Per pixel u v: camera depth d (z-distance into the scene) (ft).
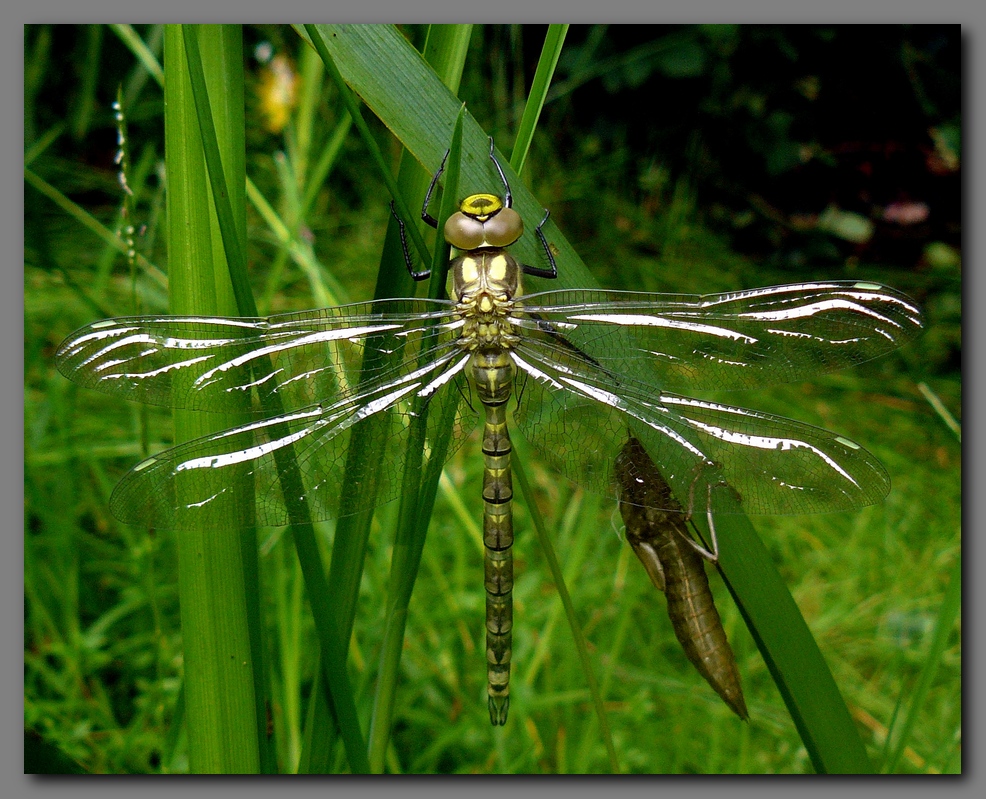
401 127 0.60
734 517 0.62
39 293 1.12
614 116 1.54
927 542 1.05
